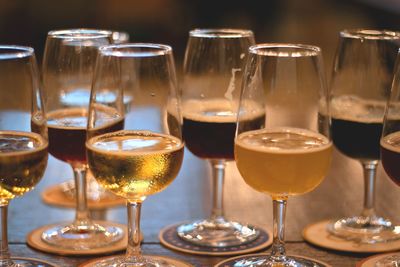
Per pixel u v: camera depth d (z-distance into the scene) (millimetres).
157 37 5504
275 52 1466
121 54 1448
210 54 1688
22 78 1440
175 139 1447
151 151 1400
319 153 1390
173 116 1448
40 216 1818
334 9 5809
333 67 1721
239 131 1458
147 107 1455
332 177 2043
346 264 1536
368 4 5289
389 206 1845
